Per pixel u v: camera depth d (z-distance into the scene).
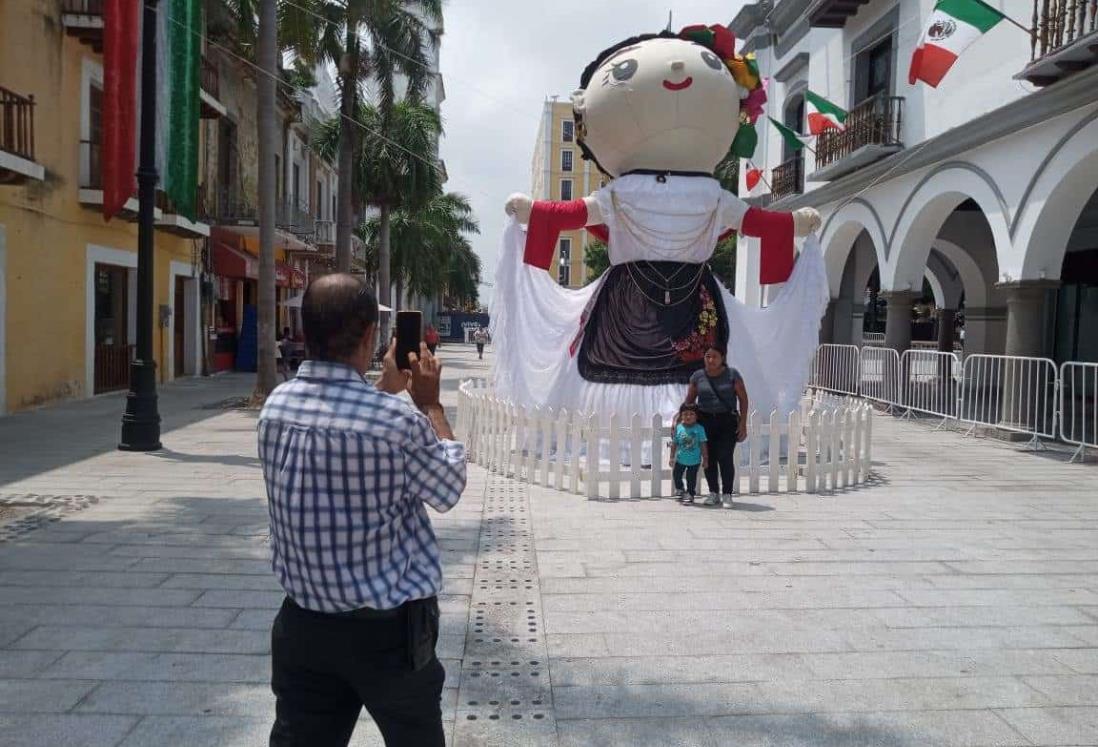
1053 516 7.52
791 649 4.44
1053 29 10.64
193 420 13.23
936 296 23.80
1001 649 4.48
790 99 21.25
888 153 15.46
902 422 14.74
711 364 7.57
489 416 9.41
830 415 8.70
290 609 2.32
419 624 2.30
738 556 6.07
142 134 9.92
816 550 6.26
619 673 4.11
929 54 11.45
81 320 15.34
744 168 24.88
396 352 2.70
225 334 24.16
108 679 3.95
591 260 55.50
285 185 29.45
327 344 2.32
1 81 12.62
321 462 2.19
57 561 5.70
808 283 10.03
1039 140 11.48
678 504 7.69
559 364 9.59
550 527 6.78
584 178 82.75
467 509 7.38
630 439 7.91
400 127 28.64
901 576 5.68
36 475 8.59
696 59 9.07
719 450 7.64
